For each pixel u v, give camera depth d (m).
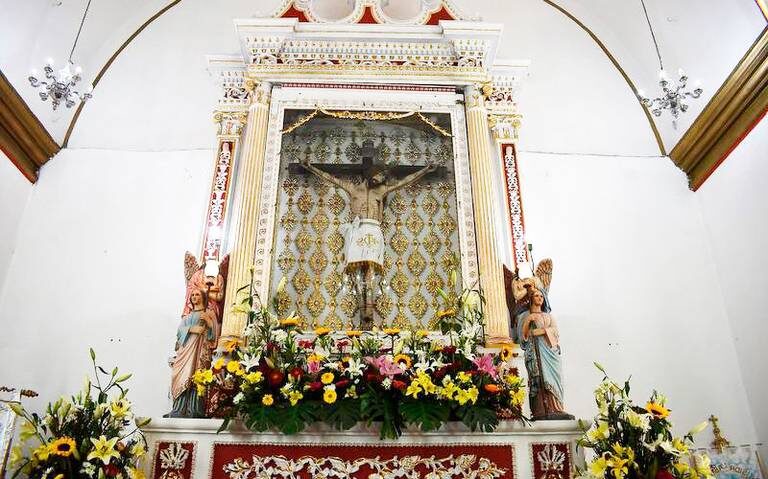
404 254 5.45
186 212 6.12
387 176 5.71
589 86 7.15
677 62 6.71
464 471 3.76
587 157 6.69
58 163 6.30
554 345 4.73
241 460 3.74
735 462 5.03
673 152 6.62
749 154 5.67
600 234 6.25
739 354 5.70
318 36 5.97
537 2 7.44
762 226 5.47
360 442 3.79
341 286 5.24
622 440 3.69
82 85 6.71
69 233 5.95
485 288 4.95
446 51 6.09
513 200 5.77
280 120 5.66
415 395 3.73
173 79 6.91
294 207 5.56
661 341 5.79
